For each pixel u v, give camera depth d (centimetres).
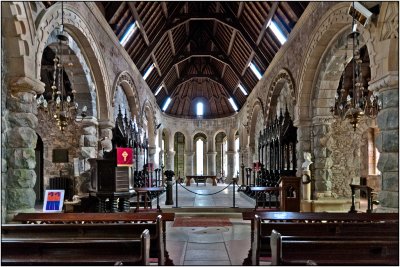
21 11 608
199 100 3059
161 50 1858
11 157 630
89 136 1099
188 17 1653
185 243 746
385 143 620
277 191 1161
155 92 2219
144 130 1892
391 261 367
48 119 1151
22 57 625
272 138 1468
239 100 2595
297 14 1169
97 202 924
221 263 601
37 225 490
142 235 376
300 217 579
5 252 382
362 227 509
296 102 1195
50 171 1144
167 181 1341
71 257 382
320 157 1091
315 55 1050
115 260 376
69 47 923
